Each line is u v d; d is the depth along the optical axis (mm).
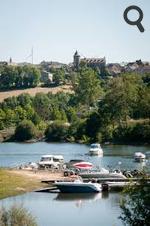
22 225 75875
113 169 182125
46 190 142375
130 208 74438
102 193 143000
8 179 149500
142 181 69438
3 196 133500
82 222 108500
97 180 154125
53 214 115500
